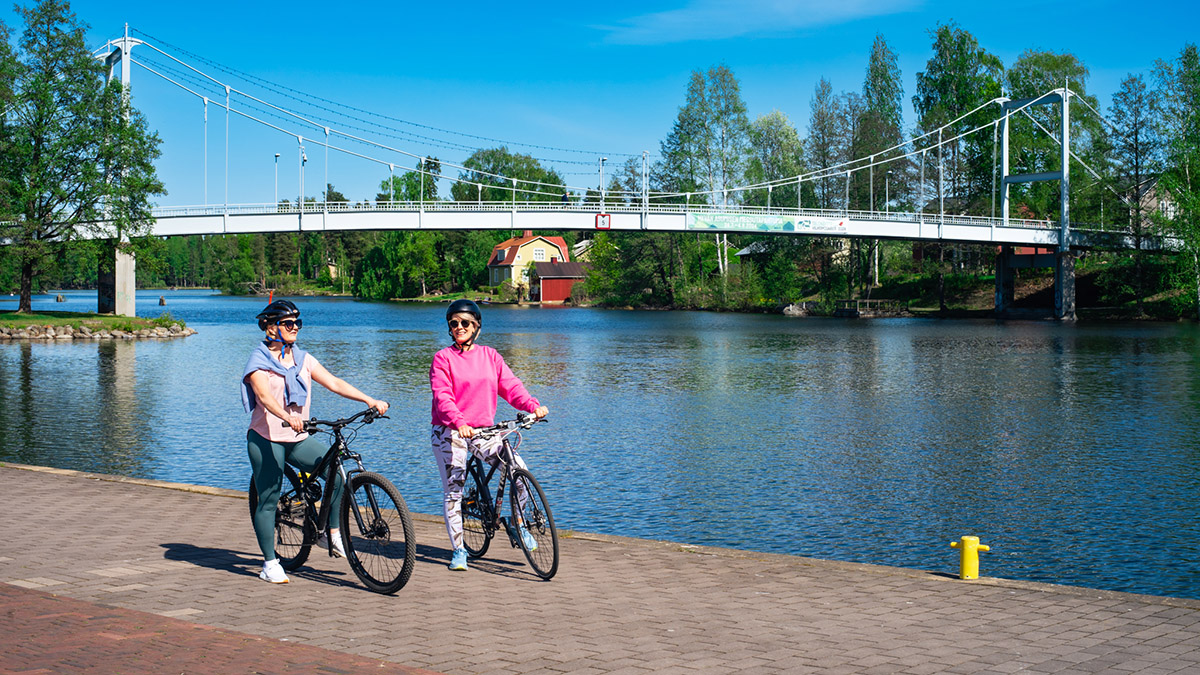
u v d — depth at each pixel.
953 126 77.25
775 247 78.31
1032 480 14.88
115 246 51.91
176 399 24.72
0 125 49.22
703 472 15.43
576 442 18.33
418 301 121.38
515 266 121.38
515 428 6.73
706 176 76.19
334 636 5.08
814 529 11.95
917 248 86.69
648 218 66.31
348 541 6.30
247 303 113.19
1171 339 45.84
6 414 21.95
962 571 6.68
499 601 5.90
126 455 16.91
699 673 4.52
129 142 51.75
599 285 102.50
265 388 6.12
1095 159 68.19
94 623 5.18
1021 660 4.75
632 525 12.09
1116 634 5.23
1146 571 10.22
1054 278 73.25
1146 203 64.38
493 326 60.97
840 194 74.19
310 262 171.50
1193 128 58.81
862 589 6.29
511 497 6.69
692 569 6.86
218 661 4.55
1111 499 13.59
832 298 74.88
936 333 51.78
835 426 20.36
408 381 28.92
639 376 30.64
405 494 13.87
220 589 6.09
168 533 7.79
